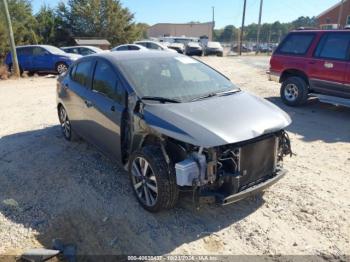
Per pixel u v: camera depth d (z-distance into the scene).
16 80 15.95
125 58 4.61
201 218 3.70
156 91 4.08
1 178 4.80
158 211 3.71
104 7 43.69
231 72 18.28
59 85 6.12
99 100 4.59
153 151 3.62
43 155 5.55
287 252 3.17
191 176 3.30
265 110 3.94
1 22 24.30
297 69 8.71
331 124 7.32
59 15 43.84
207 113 3.66
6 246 3.35
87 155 5.47
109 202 4.05
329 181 4.52
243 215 3.74
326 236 3.38
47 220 3.76
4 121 7.84
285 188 4.31
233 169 3.42
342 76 7.73
